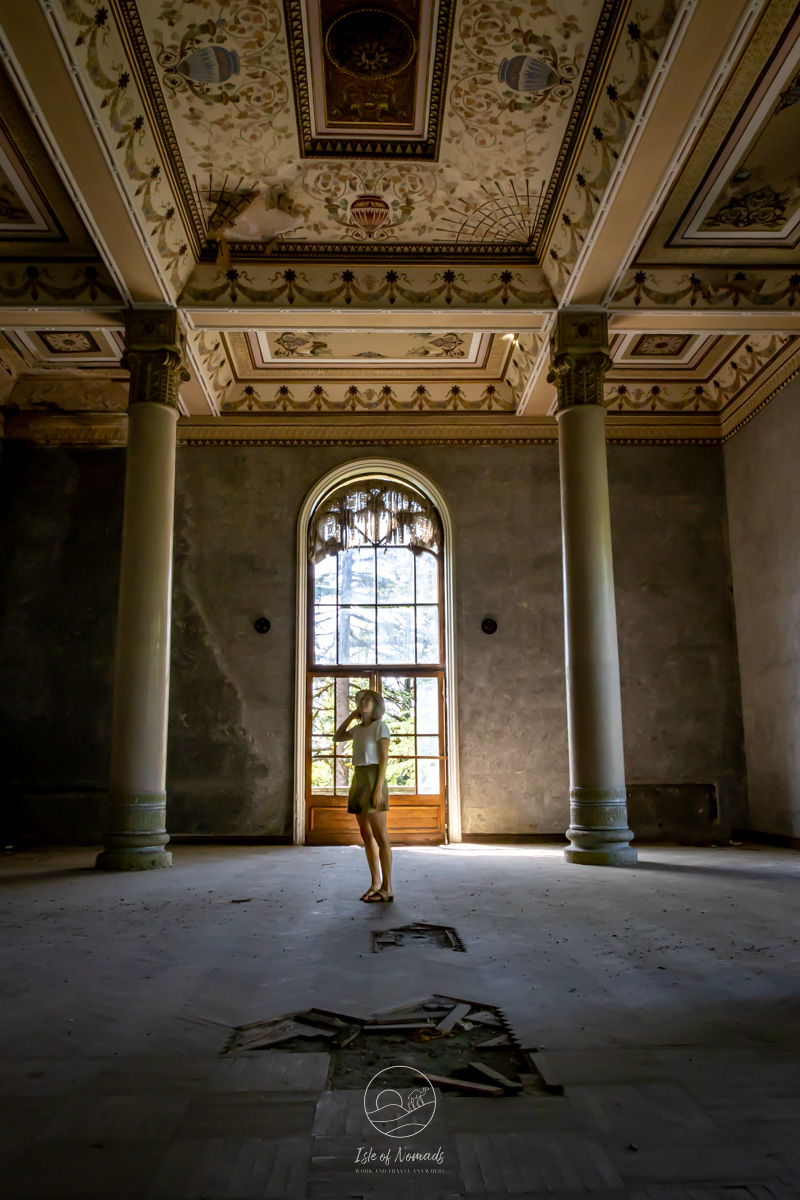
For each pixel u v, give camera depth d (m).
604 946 4.72
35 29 5.98
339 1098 2.62
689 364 12.36
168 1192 2.06
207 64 7.14
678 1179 2.12
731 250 9.30
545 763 12.20
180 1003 3.62
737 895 6.70
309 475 12.88
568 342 9.83
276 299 9.66
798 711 10.83
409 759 12.34
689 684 12.44
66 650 12.27
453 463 12.95
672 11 6.07
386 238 9.52
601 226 8.36
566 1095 2.63
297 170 8.51
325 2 6.66
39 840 11.76
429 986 3.85
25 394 12.62
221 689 12.26
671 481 12.95
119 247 8.55
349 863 9.29
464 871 8.40
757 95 7.01
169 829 11.89
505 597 12.62
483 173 8.55
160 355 9.62
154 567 9.35
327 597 12.77
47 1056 2.98
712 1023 3.32
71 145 7.13
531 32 6.90
